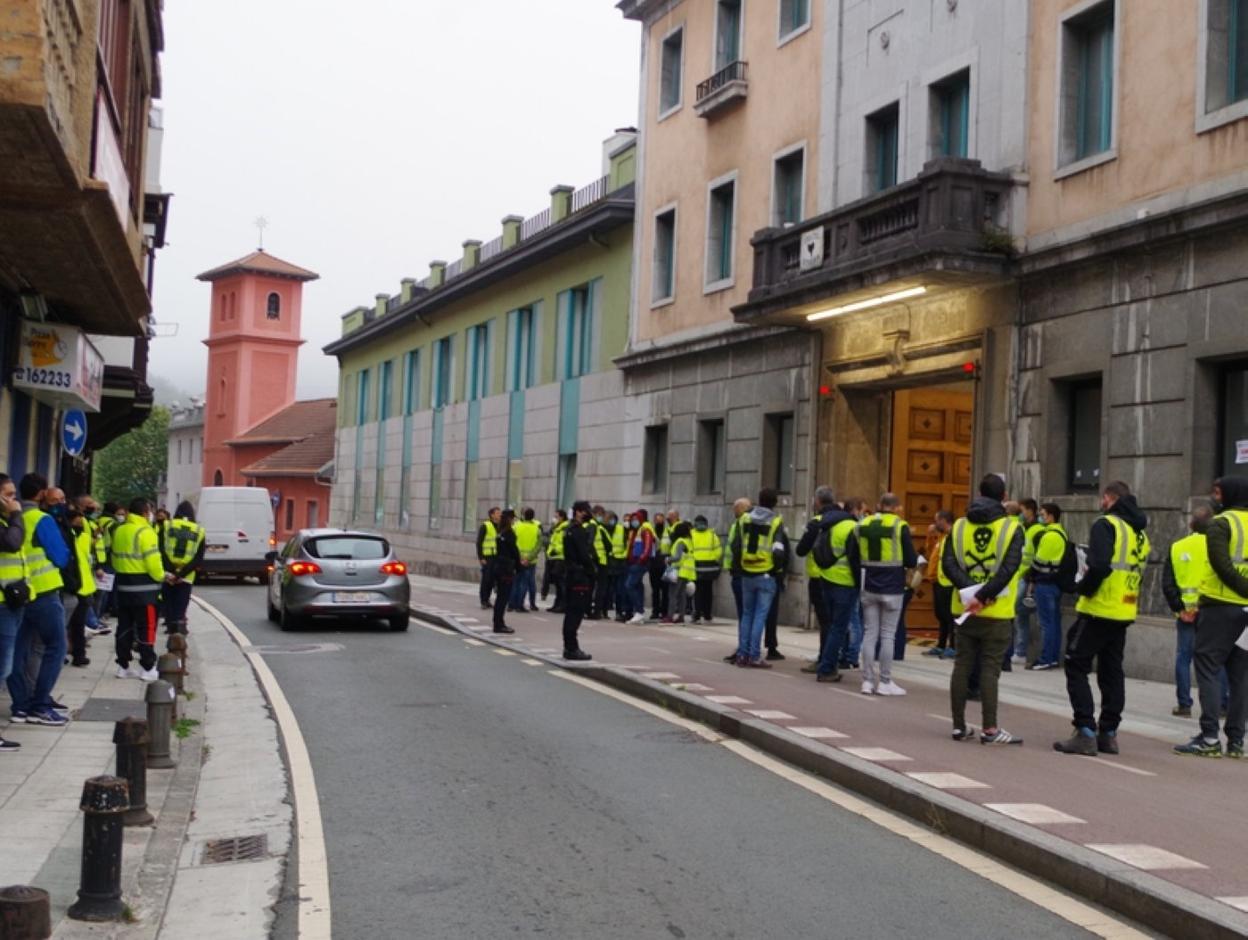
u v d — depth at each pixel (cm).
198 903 628
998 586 1007
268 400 7856
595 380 3231
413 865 693
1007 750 1003
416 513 4738
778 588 1595
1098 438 1630
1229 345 1403
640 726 1154
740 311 2198
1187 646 1215
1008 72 1788
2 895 499
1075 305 1638
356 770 948
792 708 1199
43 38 856
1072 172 1652
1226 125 1428
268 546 3616
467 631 2066
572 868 686
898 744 1011
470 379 4244
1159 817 769
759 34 2505
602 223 3100
